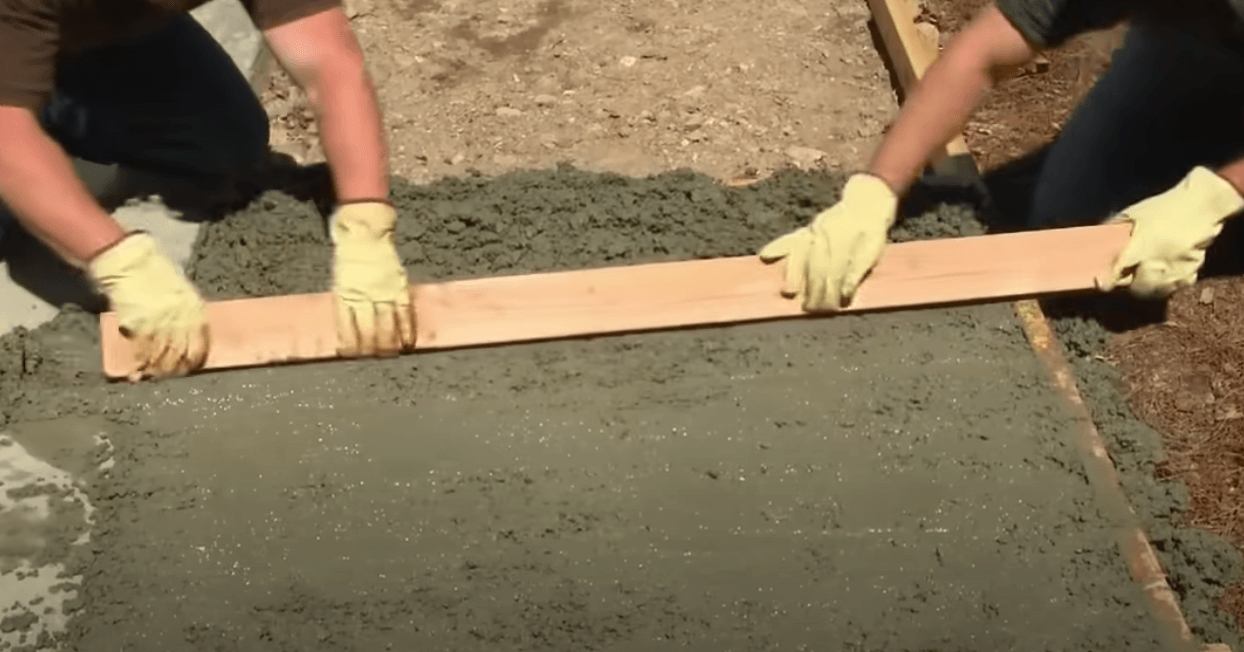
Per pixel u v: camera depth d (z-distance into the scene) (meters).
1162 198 3.51
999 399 3.53
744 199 3.83
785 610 3.32
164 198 3.86
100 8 3.43
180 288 3.40
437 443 3.49
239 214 3.81
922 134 3.50
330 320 3.44
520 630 3.30
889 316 3.62
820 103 4.15
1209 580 3.38
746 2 4.36
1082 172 3.84
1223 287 3.72
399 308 3.43
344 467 3.47
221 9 4.25
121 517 3.42
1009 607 3.32
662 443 3.48
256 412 3.53
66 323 3.63
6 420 3.53
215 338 3.43
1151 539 3.43
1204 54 3.54
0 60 3.30
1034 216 3.87
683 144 4.07
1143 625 3.30
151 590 3.35
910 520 3.40
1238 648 3.32
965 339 3.59
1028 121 4.08
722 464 3.46
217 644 3.30
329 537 3.40
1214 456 3.52
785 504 3.42
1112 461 3.51
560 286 3.48
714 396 3.53
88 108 3.77
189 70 3.77
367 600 3.33
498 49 4.27
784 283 3.49
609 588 3.34
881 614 3.31
